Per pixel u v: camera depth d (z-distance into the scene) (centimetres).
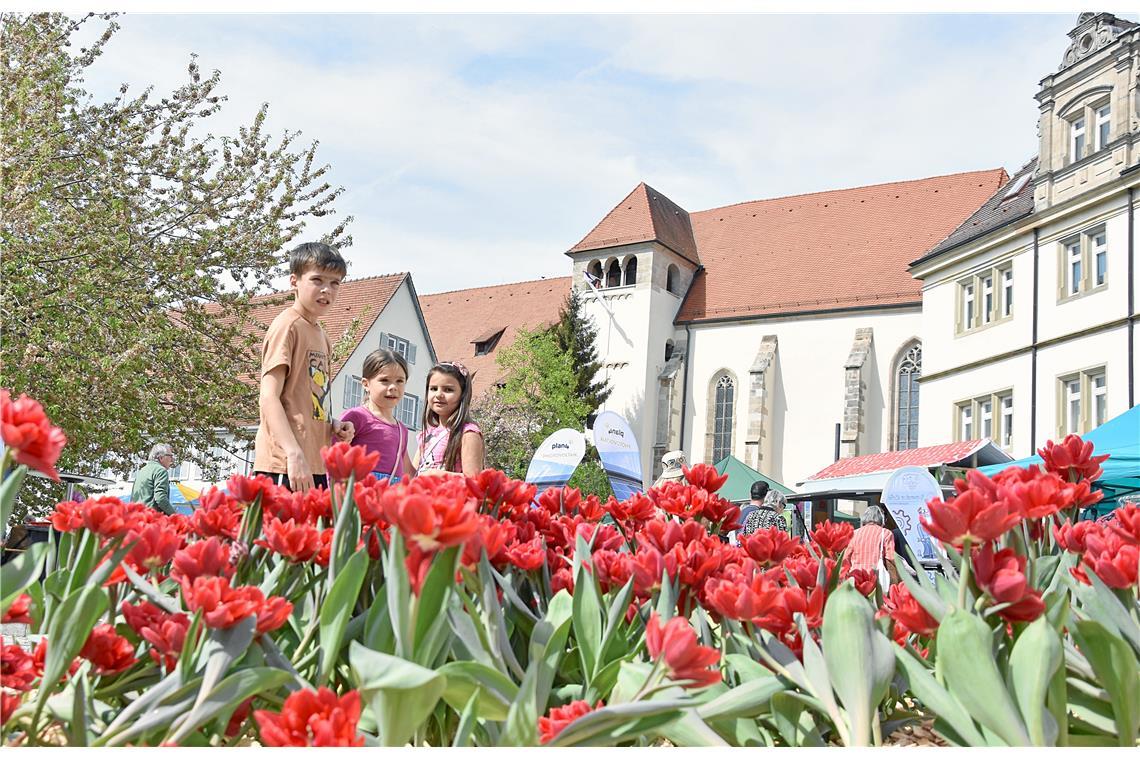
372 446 496
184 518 204
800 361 4422
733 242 5016
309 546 147
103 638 135
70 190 1670
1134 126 2838
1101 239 2906
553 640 135
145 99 1816
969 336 3347
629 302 4791
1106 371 2769
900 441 4122
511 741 116
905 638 179
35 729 124
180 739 109
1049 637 117
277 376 398
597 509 210
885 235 4588
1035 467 152
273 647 129
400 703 106
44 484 1529
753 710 130
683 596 156
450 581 115
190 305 1741
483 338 5319
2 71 1611
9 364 1388
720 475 209
